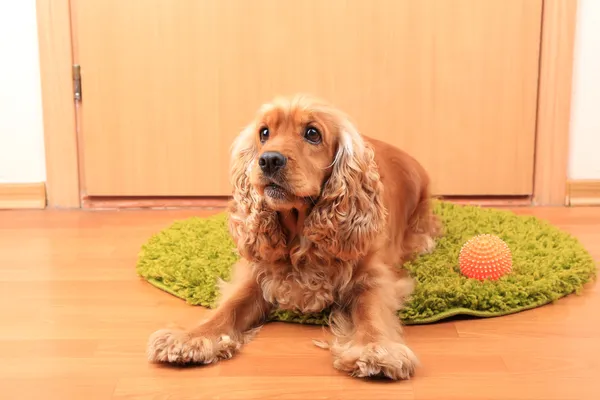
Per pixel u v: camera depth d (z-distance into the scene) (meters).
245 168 1.15
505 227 1.44
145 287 1.25
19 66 1.64
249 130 1.16
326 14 1.62
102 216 1.63
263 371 1.01
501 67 1.63
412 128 1.65
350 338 1.06
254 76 1.64
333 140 1.11
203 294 1.19
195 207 1.69
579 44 1.63
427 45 1.62
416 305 1.15
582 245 1.38
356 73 1.64
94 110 1.65
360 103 1.65
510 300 1.16
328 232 1.11
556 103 1.64
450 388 0.97
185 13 1.61
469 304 1.15
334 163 1.11
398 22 1.62
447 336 1.09
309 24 1.62
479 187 1.67
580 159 1.68
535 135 1.66
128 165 1.67
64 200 1.69
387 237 1.21
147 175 1.67
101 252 1.40
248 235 1.14
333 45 1.63
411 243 1.34
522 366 1.02
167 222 1.58
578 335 1.09
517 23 1.61
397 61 1.63
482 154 1.66
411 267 1.26
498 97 1.64
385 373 0.98
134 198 1.69
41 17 1.62
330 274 1.13
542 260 1.28
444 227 1.45
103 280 1.28
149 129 1.65
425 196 1.40
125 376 1.00
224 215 1.53
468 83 1.64
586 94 1.65
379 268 1.15
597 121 1.66
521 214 1.62
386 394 0.96
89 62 1.63
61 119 1.65
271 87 1.64
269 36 1.62
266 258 1.14
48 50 1.63
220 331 1.07
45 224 1.57
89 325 1.13
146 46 1.62
